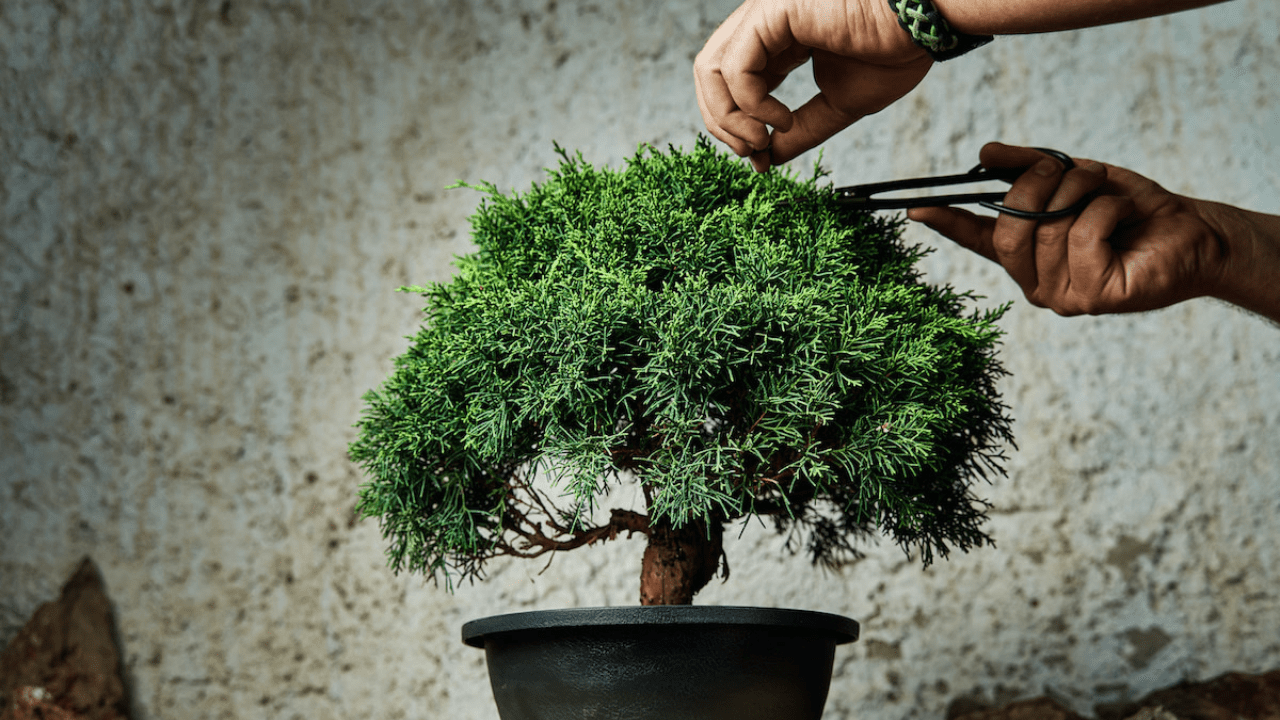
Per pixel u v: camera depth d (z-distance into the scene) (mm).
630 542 1670
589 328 959
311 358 1838
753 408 981
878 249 1091
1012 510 1573
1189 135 1604
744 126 1029
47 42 2010
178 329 1896
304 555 1771
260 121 1929
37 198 1979
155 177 1950
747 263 987
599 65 1814
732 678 977
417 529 1040
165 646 1780
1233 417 1535
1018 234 1042
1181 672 1491
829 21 978
